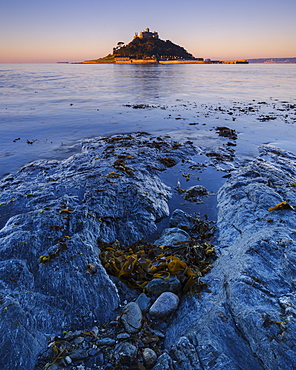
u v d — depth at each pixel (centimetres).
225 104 2122
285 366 274
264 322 315
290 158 971
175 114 1711
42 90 3102
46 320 365
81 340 347
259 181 718
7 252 460
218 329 329
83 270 438
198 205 696
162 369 302
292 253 414
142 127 1384
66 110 1825
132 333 354
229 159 962
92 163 860
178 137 1204
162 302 383
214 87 3544
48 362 318
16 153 1000
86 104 2089
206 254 500
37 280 419
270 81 4597
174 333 350
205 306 373
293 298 344
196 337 324
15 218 560
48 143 1120
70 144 1109
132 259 465
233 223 579
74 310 384
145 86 3662
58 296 397
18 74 6594
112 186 695
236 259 446
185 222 612
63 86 3644
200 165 923
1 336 319
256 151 1040
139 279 441
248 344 310
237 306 350
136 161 898
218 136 1227
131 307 384
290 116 1658
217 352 303
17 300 375
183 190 763
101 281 425
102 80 4853
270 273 392
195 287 405
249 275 391
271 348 291
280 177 758
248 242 476
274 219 534
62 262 448
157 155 969
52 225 535
